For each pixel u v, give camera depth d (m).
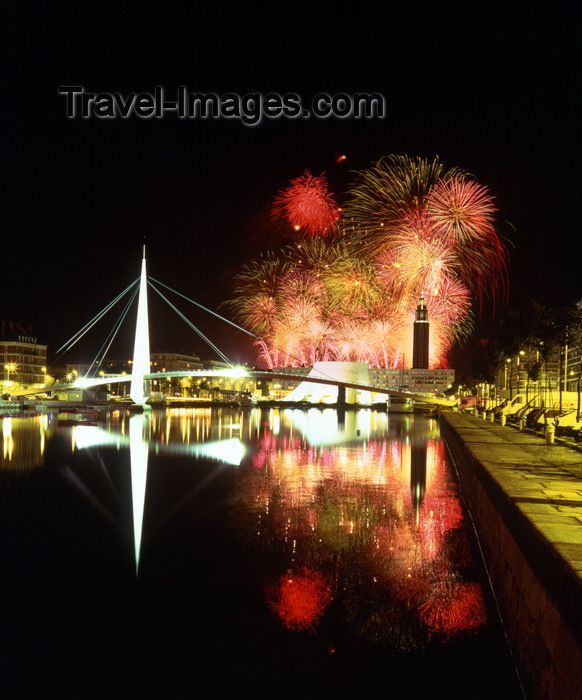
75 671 13.05
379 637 13.98
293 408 192.00
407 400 173.62
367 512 25.86
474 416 80.38
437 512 25.83
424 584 17.03
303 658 13.18
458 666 12.62
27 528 24.19
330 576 17.88
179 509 27.17
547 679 9.68
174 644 14.03
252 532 22.81
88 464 43.00
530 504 14.31
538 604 10.85
